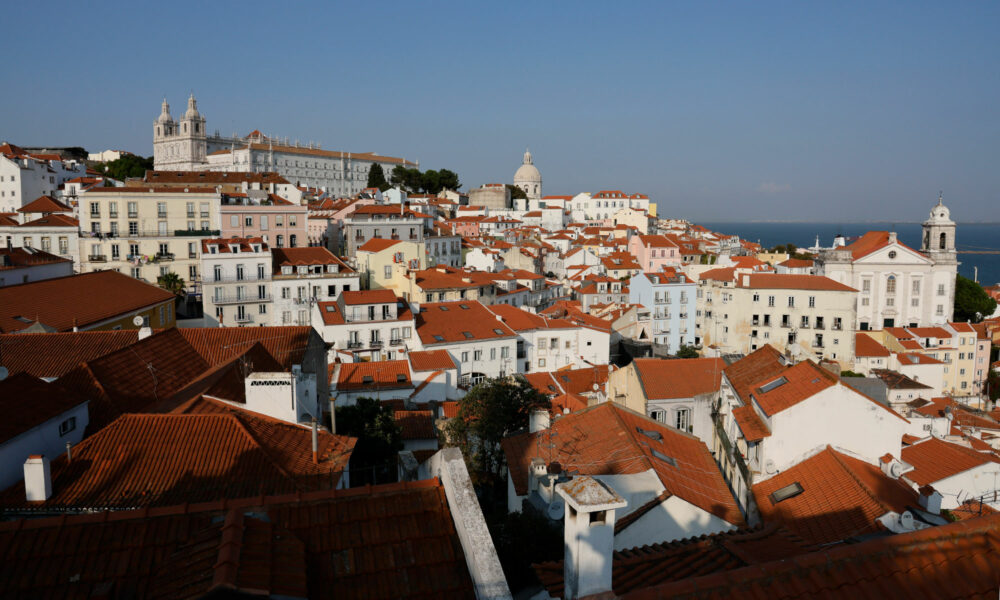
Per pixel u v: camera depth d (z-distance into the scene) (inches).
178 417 1083.3
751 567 491.5
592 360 3934.5
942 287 4970.5
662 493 1115.9
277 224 5022.1
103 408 1274.6
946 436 2450.8
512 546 896.3
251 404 1214.3
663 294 4845.0
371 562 565.6
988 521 519.5
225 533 535.5
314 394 1477.6
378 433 1681.8
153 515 588.4
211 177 6914.4
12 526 569.9
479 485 1604.3
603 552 524.7
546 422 1462.8
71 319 2378.2
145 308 2807.6
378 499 627.5
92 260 4446.4
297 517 598.2
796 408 1310.3
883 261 4980.3
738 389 1595.7
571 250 7180.1
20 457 1016.2
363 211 6003.9
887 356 4387.3
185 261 4670.3
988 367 4697.3
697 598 472.4
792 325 4517.7
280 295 4185.5
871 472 1251.8
